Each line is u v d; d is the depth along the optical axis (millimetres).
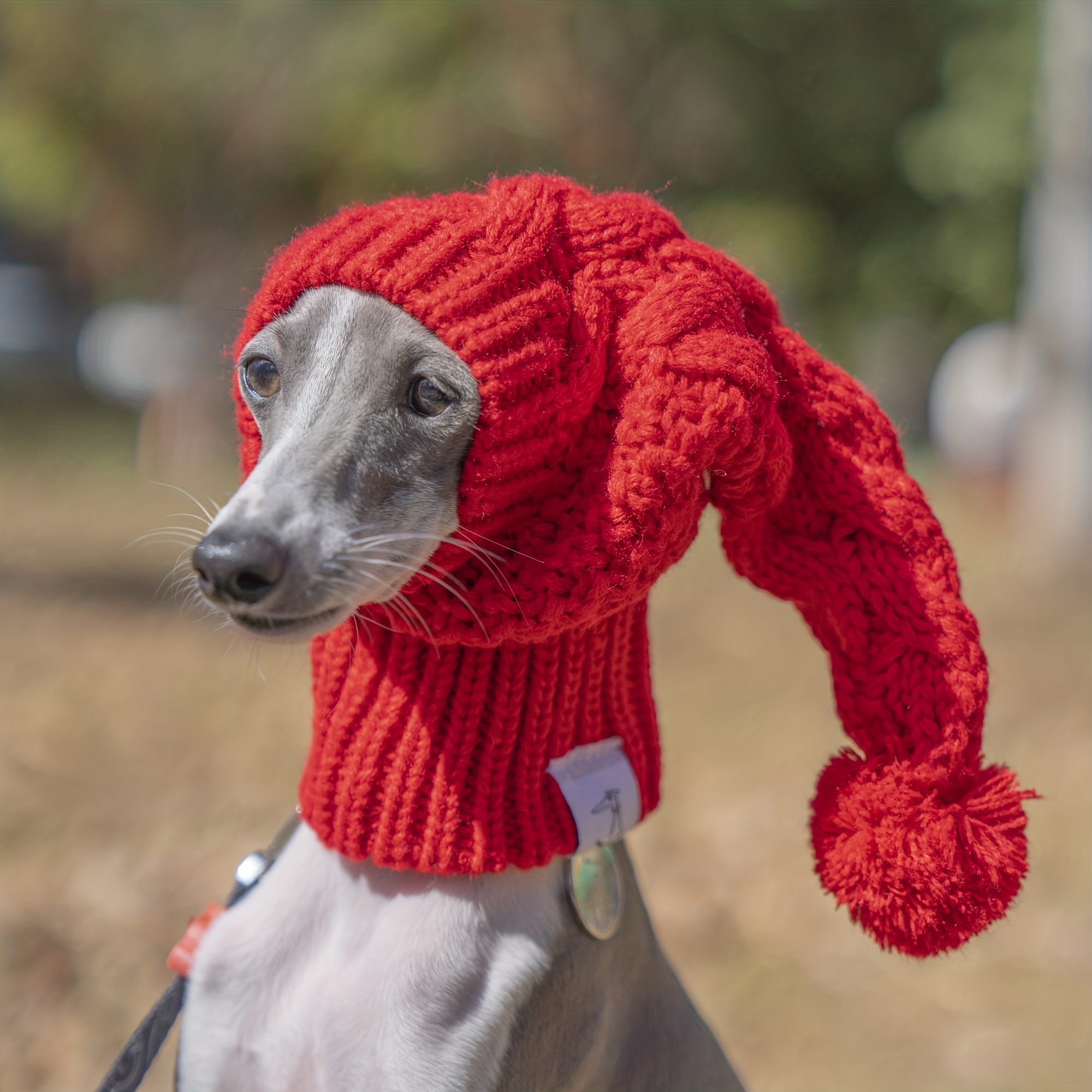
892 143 15344
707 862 4914
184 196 14344
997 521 12414
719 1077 2375
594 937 2064
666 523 1842
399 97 10930
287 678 6730
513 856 1953
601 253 1882
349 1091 1978
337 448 1819
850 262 16594
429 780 1953
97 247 17203
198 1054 2072
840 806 1932
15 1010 3738
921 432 20375
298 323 1889
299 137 12203
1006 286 16562
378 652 1993
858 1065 3838
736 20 12555
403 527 1830
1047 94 9984
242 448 2068
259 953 2078
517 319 1800
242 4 11688
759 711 6523
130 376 23203
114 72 12992
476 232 1836
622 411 1870
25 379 23359
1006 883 1873
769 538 2086
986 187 14820
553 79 11117
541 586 1830
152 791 5191
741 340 1888
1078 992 4195
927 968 4328
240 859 4730
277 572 1744
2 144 14102
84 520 11008
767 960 4336
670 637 8062
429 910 1984
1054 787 5539
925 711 1938
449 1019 1943
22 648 6957
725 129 13305
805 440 2043
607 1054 2145
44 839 4715
